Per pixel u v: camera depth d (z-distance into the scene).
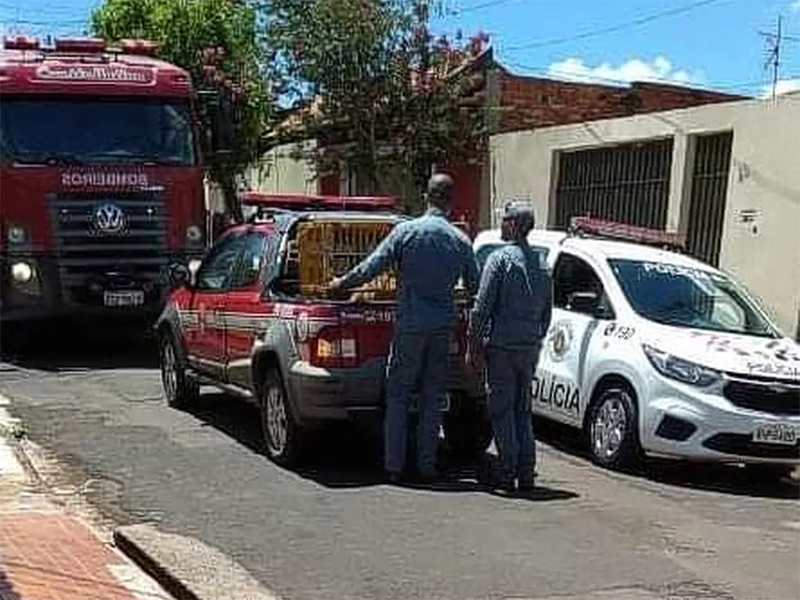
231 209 23.64
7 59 14.55
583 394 10.23
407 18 22.16
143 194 14.64
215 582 6.45
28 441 10.23
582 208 19.23
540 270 8.88
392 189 22.91
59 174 14.32
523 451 8.89
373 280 9.01
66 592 6.34
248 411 11.65
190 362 11.23
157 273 14.69
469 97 22.19
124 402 12.04
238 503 8.30
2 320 14.41
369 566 6.88
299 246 9.29
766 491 9.52
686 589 6.64
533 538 7.55
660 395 9.49
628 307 10.22
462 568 6.88
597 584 6.65
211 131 15.60
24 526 7.62
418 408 9.02
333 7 22.00
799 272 15.06
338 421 8.95
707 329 10.13
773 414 9.29
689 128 16.94
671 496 9.08
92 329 15.50
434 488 8.85
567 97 23.25
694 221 17.08
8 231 14.19
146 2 24.66
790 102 15.38
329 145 23.94
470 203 21.77
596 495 8.90
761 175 15.73
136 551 7.06
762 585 6.79
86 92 14.61
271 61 23.16
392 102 22.25
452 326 8.83
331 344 8.85
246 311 9.88
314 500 8.41
